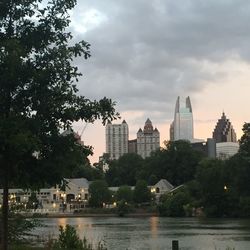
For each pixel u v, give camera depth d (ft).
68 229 82.94
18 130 45.06
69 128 50.47
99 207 515.50
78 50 50.62
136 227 259.39
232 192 385.09
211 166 408.87
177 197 424.05
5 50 45.70
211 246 151.33
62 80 49.70
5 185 49.21
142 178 639.76
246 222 297.94
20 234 82.12
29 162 49.06
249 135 393.29
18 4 49.37
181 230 230.07
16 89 48.06
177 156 617.62
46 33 49.83
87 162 52.60
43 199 554.05
